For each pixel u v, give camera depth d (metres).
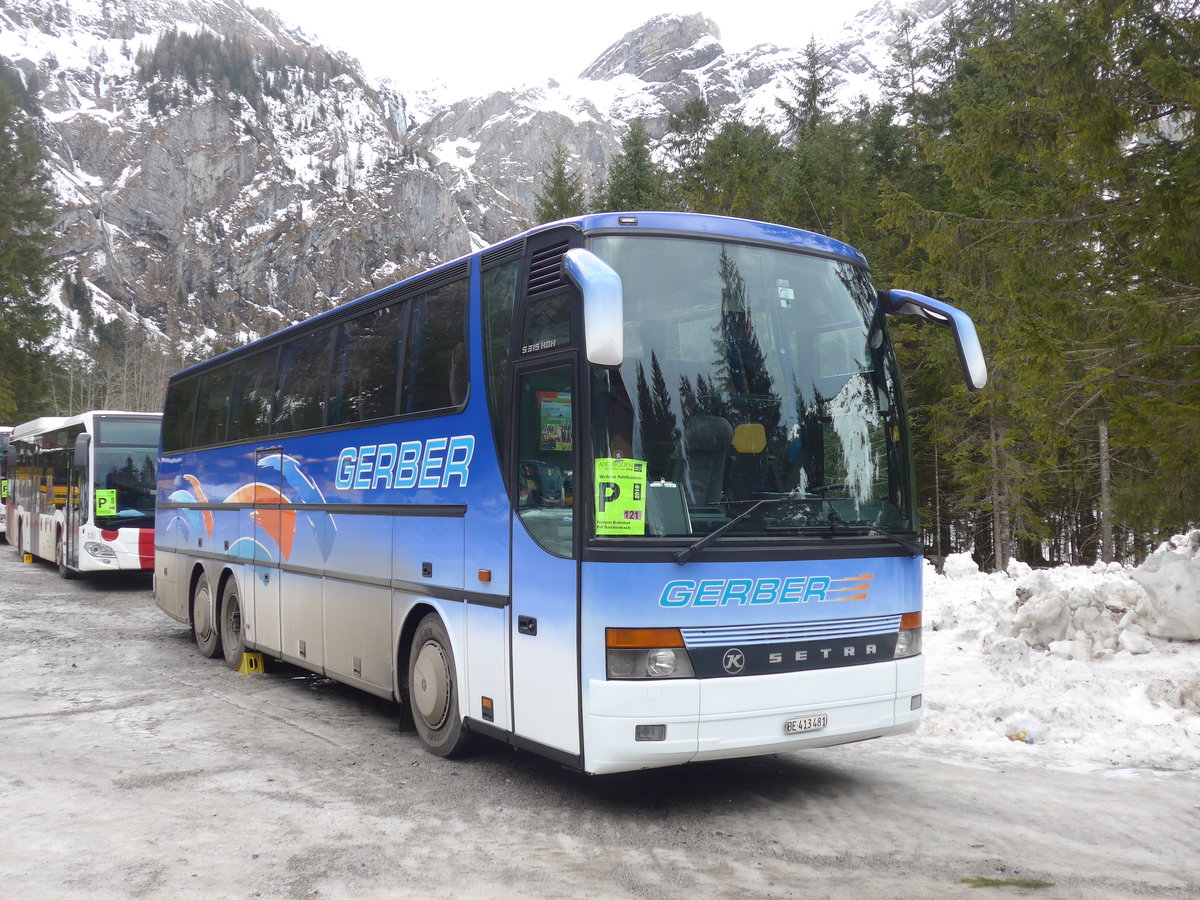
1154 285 13.09
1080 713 8.03
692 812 6.09
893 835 5.62
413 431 7.79
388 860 5.25
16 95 57.28
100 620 15.90
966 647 10.73
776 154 39.38
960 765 7.17
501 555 6.48
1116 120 12.74
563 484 5.90
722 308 6.07
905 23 38.38
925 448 30.19
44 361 54.66
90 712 9.10
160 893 4.79
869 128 35.81
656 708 5.42
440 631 7.37
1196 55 12.66
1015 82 15.27
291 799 6.36
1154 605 9.98
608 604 5.50
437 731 7.42
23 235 54.06
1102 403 13.80
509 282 6.70
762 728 5.67
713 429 5.82
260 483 10.80
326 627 9.16
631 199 42.72
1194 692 8.16
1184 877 4.96
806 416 6.14
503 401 6.61
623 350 5.75
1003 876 4.98
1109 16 12.72
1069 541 32.72
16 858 5.26
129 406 139.88
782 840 5.56
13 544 30.72
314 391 9.70
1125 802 6.21
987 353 16.08
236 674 11.20
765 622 5.75
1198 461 12.89
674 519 5.59
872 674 6.10
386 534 8.09
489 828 5.79
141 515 20.08
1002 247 14.73
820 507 6.06
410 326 8.02
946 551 32.84
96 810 6.10
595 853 5.36
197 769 7.09
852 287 6.63
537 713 6.06
